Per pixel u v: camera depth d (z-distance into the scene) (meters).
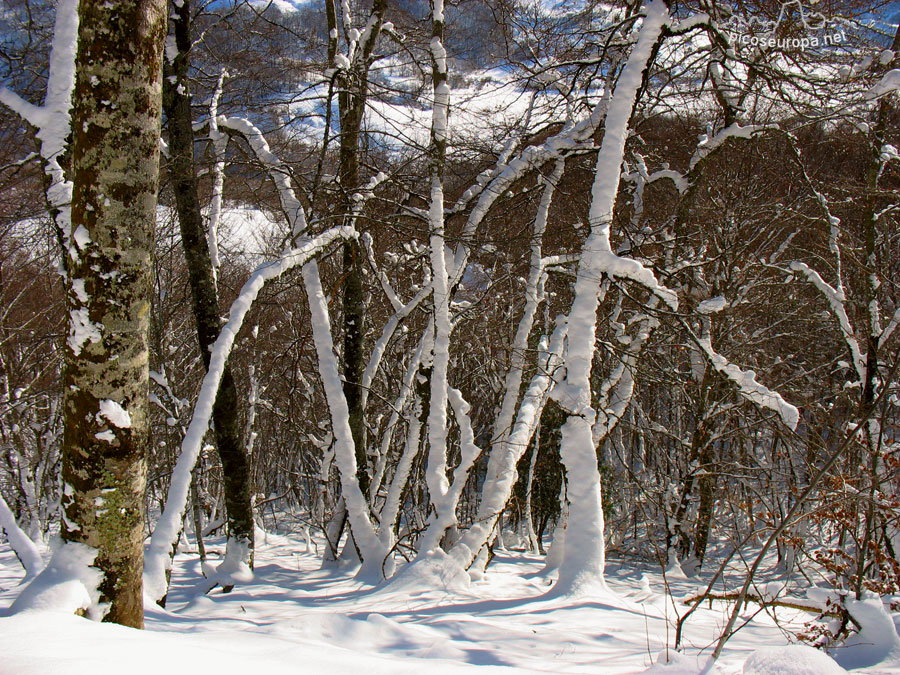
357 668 3.30
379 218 9.90
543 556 14.38
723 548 17.94
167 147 9.57
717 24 8.98
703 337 13.63
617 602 7.04
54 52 6.32
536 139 13.16
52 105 6.30
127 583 4.28
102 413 4.15
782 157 14.16
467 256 10.76
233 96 10.98
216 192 10.65
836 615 5.33
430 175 10.09
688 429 19.70
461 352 15.48
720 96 11.73
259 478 22.19
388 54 10.98
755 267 15.62
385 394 15.34
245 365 17.83
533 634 5.52
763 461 15.27
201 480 17.58
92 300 4.12
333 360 9.92
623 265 8.02
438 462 9.21
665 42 9.90
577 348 8.09
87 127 4.08
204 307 9.73
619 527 17.27
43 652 2.86
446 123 9.89
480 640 5.28
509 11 11.37
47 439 16.53
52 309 15.80
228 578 9.18
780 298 16.23
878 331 10.44
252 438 16.70
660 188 15.56
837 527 6.48
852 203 13.17
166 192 14.38
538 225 10.41
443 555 8.41
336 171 11.75
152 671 2.73
